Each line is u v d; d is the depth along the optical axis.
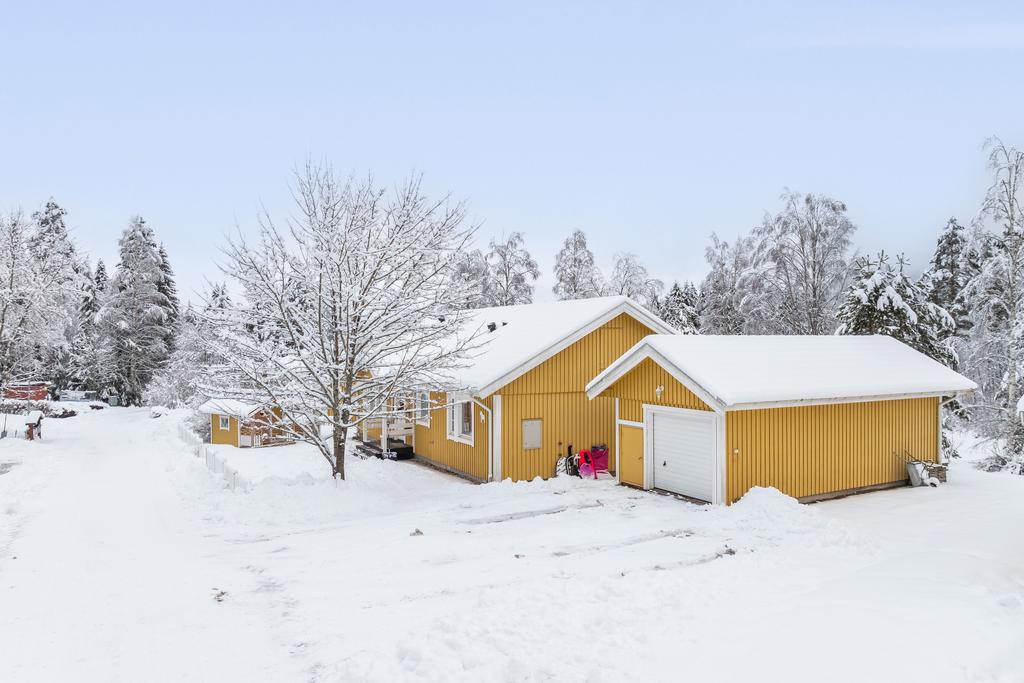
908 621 7.68
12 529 13.65
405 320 17.09
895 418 17.88
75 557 11.44
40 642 7.78
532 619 7.93
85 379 62.84
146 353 57.62
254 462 23.64
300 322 16.72
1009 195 24.25
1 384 34.81
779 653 6.91
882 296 27.25
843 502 15.94
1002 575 10.12
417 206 17.31
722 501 14.93
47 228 56.00
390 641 7.56
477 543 12.03
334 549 11.81
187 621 8.38
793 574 10.09
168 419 39.62
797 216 35.41
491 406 18.84
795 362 17.12
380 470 19.25
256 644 7.64
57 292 37.47
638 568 10.43
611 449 20.66
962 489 17.45
